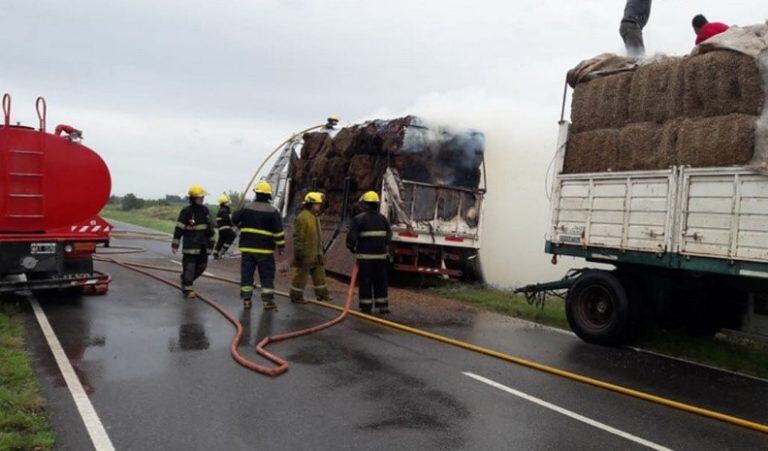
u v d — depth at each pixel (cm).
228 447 400
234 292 1076
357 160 1350
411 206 1234
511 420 479
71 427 421
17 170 839
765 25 655
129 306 888
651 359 713
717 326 752
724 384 616
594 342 784
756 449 442
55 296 954
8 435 389
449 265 1320
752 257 616
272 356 621
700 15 809
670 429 477
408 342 741
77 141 883
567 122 845
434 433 442
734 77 651
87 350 628
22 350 617
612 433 461
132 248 1872
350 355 660
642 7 1025
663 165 710
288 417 461
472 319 924
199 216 1003
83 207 892
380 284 926
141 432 418
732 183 637
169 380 539
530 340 790
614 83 792
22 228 850
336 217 1443
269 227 914
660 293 767
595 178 786
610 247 762
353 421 459
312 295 1103
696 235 668
